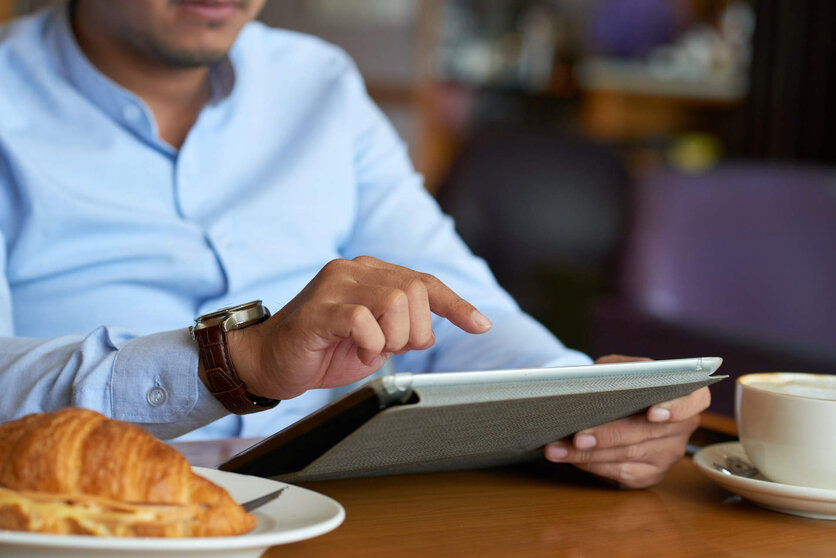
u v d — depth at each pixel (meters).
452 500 0.73
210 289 1.23
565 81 6.23
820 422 0.69
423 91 5.31
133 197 1.21
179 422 0.80
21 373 0.83
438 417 0.59
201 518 0.49
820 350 2.26
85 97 1.21
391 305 0.69
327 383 0.76
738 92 6.03
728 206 2.51
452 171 3.20
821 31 4.29
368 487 0.75
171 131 1.29
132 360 0.79
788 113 4.37
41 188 1.16
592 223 3.16
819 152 4.34
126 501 0.48
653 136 6.14
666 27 6.18
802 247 2.53
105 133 1.21
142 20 1.12
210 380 0.76
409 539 0.62
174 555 0.47
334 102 1.40
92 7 1.20
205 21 1.12
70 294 1.18
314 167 1.34
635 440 0.76
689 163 5.92
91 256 1.18
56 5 1.27
